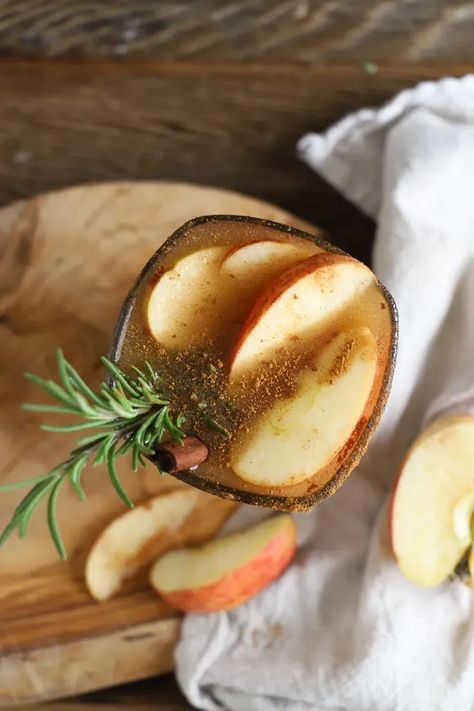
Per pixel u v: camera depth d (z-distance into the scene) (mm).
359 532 498
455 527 468
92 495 504
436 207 489
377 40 548
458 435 462
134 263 513
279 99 553
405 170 492
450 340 498
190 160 558
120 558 499
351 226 551
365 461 500
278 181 555
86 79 556
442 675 468
